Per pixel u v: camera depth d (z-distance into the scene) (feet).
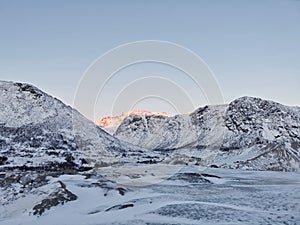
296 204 99.40
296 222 74.95
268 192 130.62
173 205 92.22
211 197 114.32
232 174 230.27
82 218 81.92
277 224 73.26
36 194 107.65
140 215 81.76
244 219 77.51
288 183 171.42
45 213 91.35
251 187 149.89
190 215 81.20
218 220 76.43
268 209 90.79
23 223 83.10
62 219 82.79
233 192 129.18
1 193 113.09
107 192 110.32
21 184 123.03
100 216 82.43
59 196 102.47
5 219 89.45
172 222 74.59
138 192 118.73
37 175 134.82
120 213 84.48
